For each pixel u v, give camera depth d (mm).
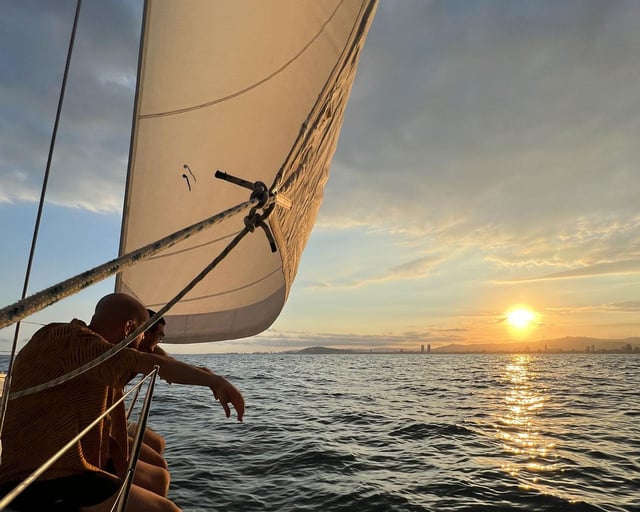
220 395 1779
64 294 917
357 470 7453
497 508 5762
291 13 2389
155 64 2684
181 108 2701
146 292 3090
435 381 33875
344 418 13656
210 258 2953
